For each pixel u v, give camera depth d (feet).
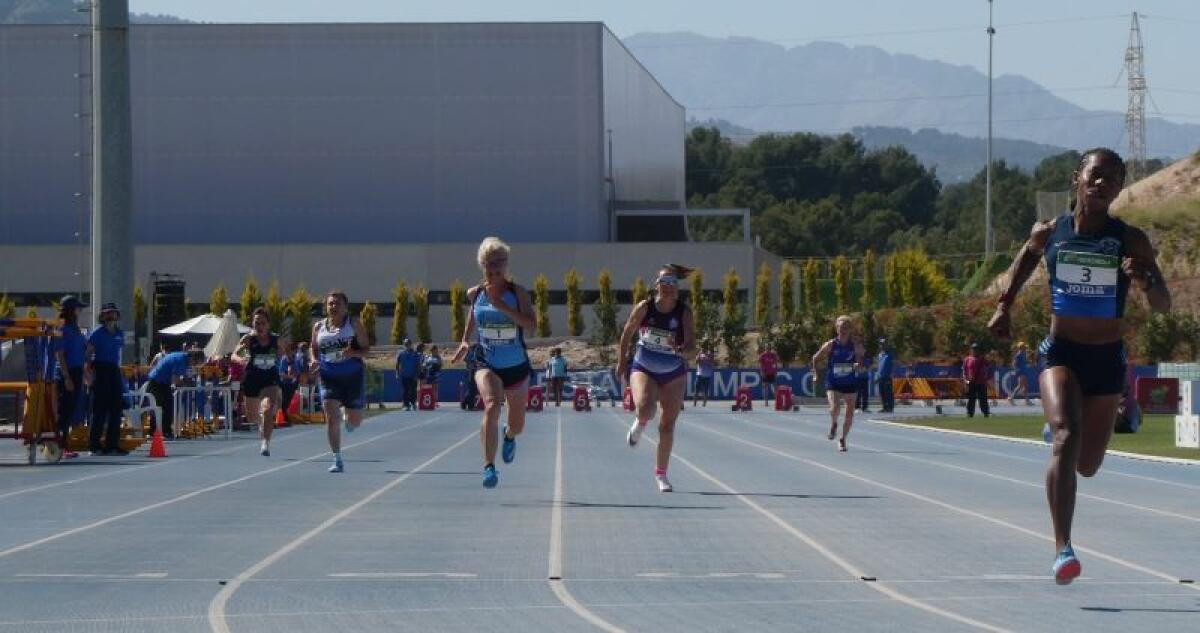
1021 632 30.37
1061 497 32.91
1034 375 228.63
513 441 62.23
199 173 310.86
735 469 80.33
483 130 311.88
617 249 311.68
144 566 41.60
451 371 234.17
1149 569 40.14
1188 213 309.42
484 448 61.26
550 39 311.06
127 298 112.88
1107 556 42.88
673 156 339.77
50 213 308.40
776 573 39.86
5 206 307.99
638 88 336.49
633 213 329.31
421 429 133.69
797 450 99.55
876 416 168.45
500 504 59.31
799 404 214.90
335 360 76.28
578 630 31.27
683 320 62.59
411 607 34.47
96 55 112.37
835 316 280.10
